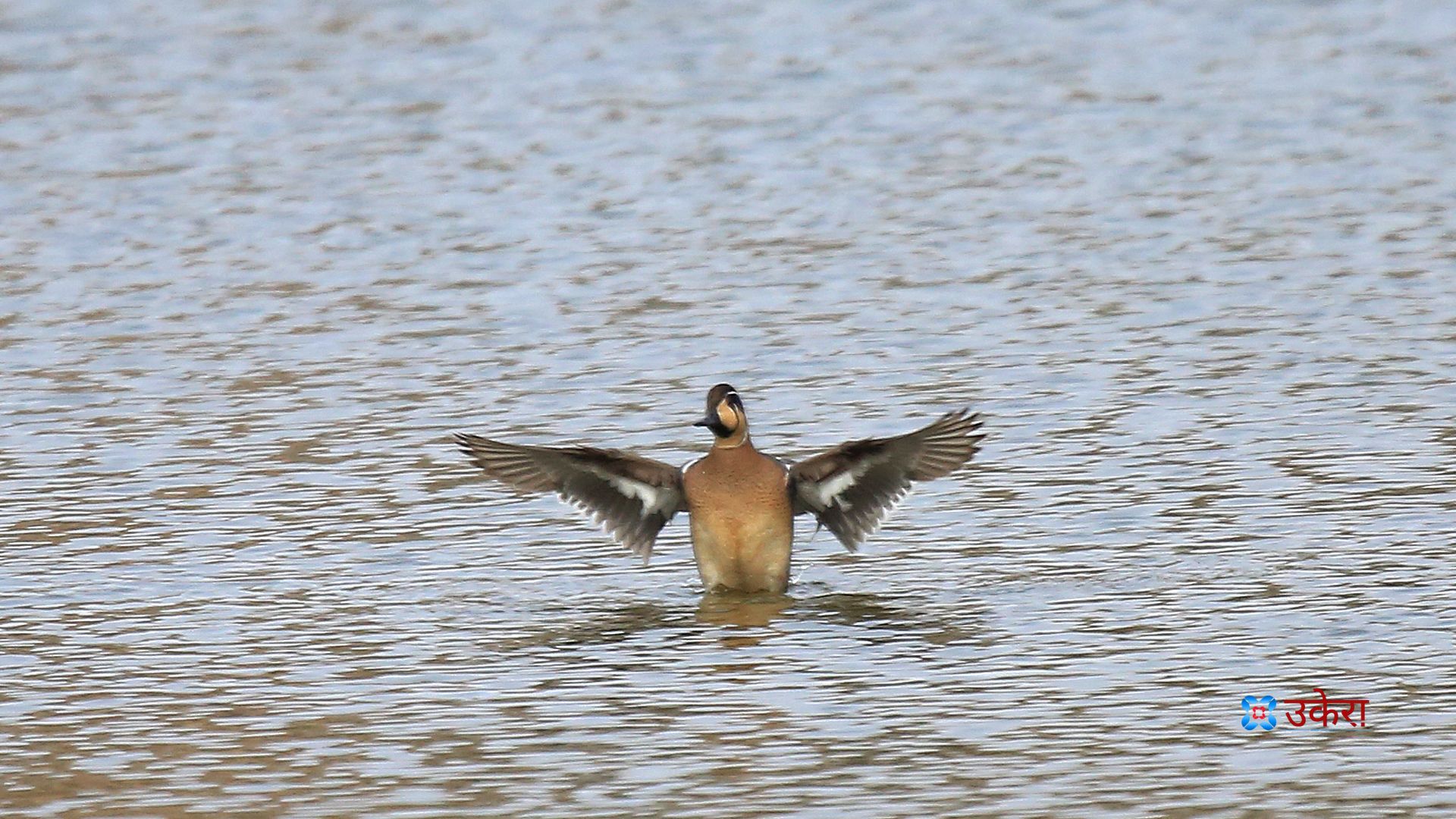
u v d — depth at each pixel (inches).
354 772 435.5
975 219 981.2
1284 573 548.4
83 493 635.5
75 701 479.2
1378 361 745.6
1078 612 528.7
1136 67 1315.2
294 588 557.3
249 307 856.9
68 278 904.9
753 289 871.1
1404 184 1018.1
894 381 740.7
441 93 1273.4
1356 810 406.3
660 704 474.0
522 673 495.8
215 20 1489.9
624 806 415.8
